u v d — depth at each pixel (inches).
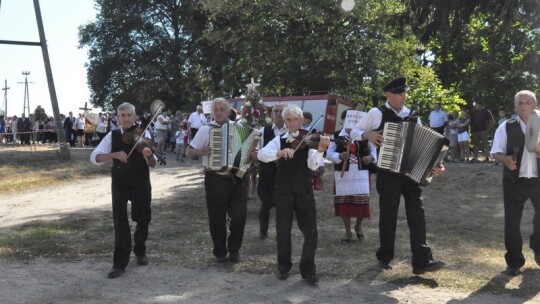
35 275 283.6
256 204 482.9
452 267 294.7
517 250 278.5
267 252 327.9
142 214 294.0
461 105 1336.1
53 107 886.4
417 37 813.9
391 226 283.3
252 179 501.0
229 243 305.3
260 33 1175.6
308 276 266.8
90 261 310.7
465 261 304.8
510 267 281.7
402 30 811.4
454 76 1390.3
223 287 264.4
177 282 272.2
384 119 273.4
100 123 1176.2
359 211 338.3
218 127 295.4
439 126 786.8
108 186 666.2
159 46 1836.9
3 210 507.2
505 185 279.9
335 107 987.9
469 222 407.5
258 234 373.7
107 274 284.5
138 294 254.5
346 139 333.7
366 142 337.7
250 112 450.6
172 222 418.3
